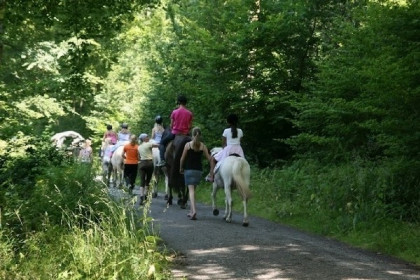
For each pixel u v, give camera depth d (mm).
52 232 8875
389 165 13383
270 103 21250
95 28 15734
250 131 22094
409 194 12883
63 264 7570
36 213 10023
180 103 17641
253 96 21734
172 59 26844
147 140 19781
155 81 27891
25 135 13719
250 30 20734
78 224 9797
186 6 26953
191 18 25516
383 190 13227
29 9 14922
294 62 21484
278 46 21375
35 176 11812
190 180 14820
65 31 16359
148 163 19391
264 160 22016
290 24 20672
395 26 14078
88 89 16281
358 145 17141
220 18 24203
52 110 22188
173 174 16891
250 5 21781
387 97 12445
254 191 17859
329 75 17344
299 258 9891
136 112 32125
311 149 19094
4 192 10453
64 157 13906
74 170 12102
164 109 27000
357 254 10570
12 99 15023
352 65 16844
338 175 15031
